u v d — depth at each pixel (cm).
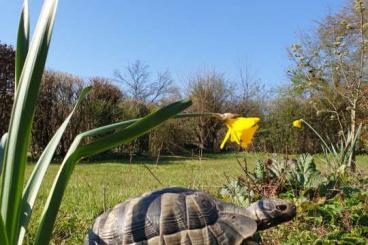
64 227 40
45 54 15
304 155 46
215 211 29
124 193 60
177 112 16
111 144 16
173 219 27
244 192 44
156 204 28
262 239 37
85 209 47
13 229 16
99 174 102
